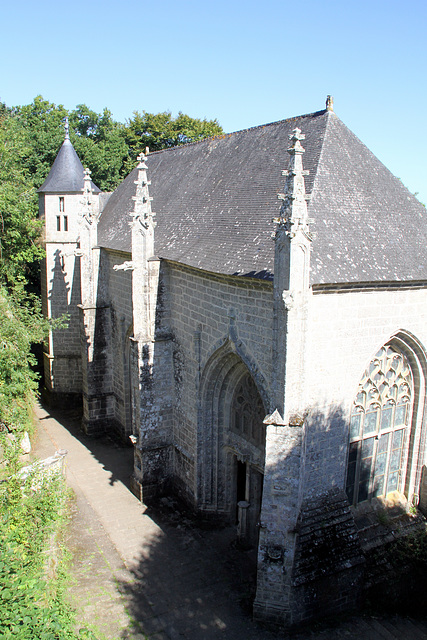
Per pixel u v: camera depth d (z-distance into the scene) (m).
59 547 18.17
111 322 28.89
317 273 14.23
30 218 30.03
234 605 15.97
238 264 16.11
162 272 21.27
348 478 17.36
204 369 19.28
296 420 13.83
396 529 17.73
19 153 29.72
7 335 22.14
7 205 26.27
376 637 14.59
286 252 13.21
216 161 24.36
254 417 18.38
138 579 17.16
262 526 14.53
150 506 21.73
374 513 17.86
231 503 20.55
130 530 19.98
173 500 22.20
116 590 16.56
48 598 13.83
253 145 22.34
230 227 18.77
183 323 20.72
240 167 21.88
